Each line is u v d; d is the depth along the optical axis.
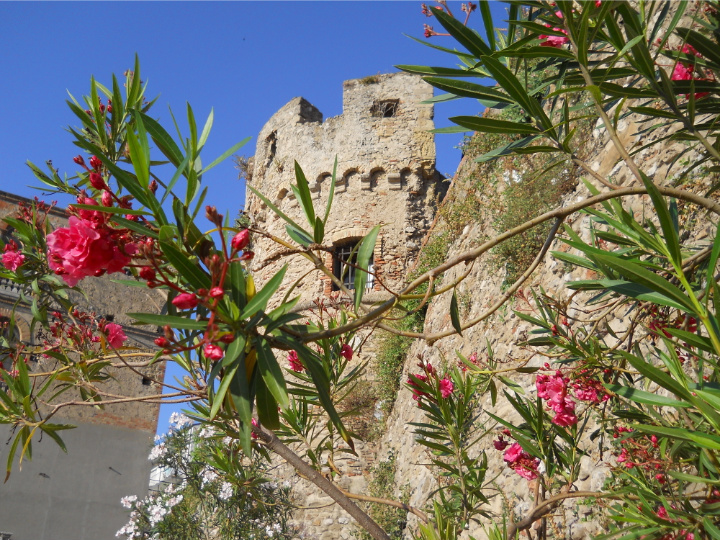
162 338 1.65
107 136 2.84
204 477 9.15
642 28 2.34
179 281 1.97
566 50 2.28
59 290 3.35
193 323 1.66
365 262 1.90
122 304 18.83
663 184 5.73
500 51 2.29
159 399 2.63
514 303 8.56
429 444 3.51
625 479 3.12
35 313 3.20
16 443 2.70
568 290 6.93
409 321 15.66
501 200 10.88
